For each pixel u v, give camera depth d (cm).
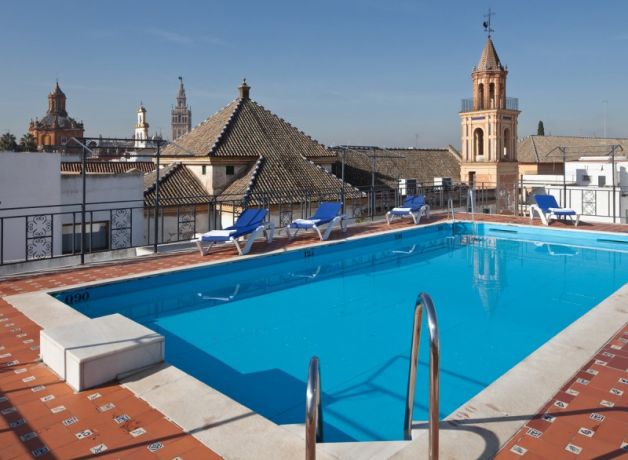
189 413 361
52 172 1551
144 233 2025
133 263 891
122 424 347
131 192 1952
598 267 973
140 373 421
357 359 551
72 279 764
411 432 341
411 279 914
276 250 1017
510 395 381
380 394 466
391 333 632
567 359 446
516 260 1058
